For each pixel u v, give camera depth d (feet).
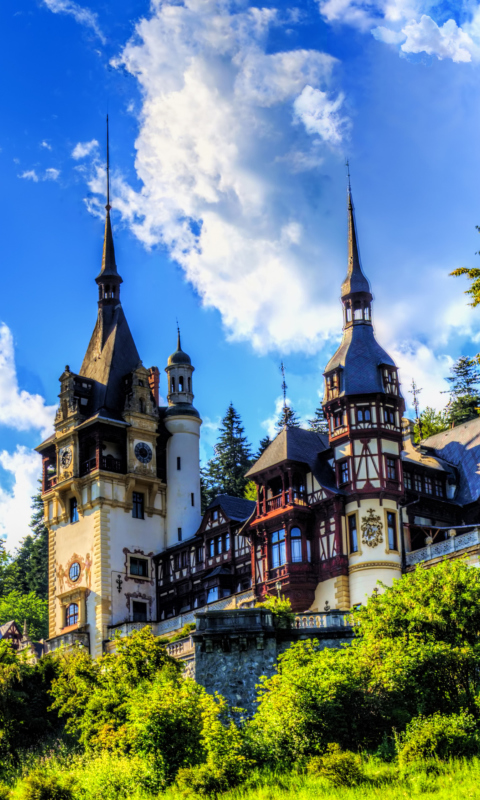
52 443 253.65
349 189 225.15
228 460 305.32
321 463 208.33
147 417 250.78
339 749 121.19
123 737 136.36
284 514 202.08
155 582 244.63
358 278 214.28
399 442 203.62
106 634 231.50
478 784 104.58
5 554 344.08
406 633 135.13
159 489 252.21
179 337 268.82
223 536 229.45
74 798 123.54
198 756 125.08
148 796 120.67
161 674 149.79
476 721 122.31
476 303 114.93
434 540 206.80
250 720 136.26
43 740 170.40
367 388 202.49
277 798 109.50
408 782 108.99
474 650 130.82
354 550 197.16
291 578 199.21
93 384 254.47
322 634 152.15
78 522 245.24
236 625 150.00
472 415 274.16
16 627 282.97
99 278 272.10
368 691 128.57
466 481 213.87
